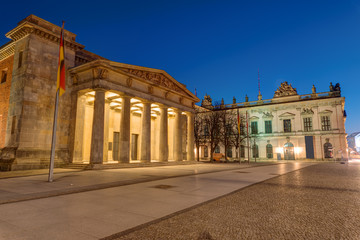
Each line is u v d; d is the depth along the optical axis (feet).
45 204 27.40
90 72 88.33
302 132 202.49
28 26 82.64
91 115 111.24
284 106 212.43
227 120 207.41
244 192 36.47
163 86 111.24
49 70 88.33
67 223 20.25
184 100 132.67
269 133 216.74
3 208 25.36
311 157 195.62
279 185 44.57
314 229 19.04
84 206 26.53
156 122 148.15
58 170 73.46
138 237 17.12
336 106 192.44
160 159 112.06
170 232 18.25
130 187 40.81
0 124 90.74
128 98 94.99
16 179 50.24
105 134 108.47
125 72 92.22
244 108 227.40
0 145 88.53
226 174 67.00
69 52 95.96
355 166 115.55
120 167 84.02
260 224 20.36
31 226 19.35
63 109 90.33
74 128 90.33
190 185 43.50
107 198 31.07
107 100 110.22
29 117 80.43
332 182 49.73
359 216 22.98
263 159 215.31
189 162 124.47
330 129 192.24
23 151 76.79
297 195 34.14
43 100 85.10
